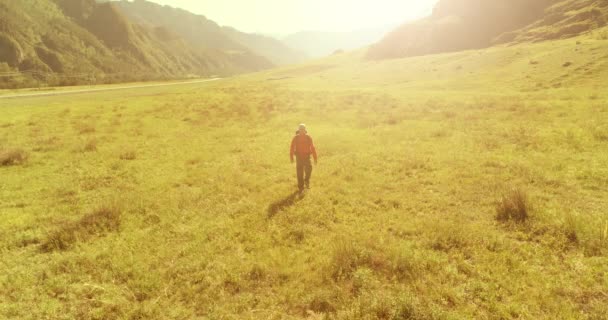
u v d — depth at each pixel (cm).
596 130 1203
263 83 5756
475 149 1177
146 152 1440
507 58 4122
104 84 9812
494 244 582
